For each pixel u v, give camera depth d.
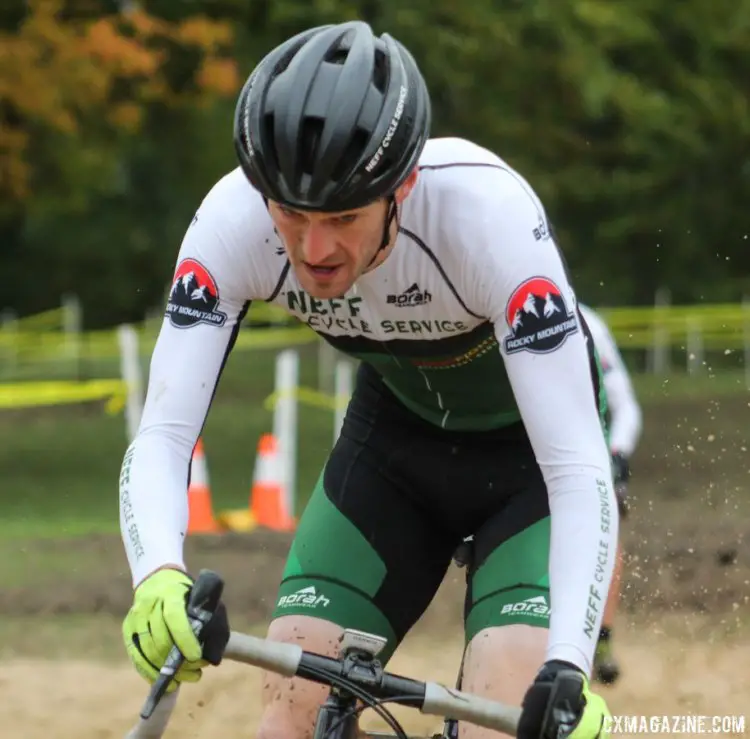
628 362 65.00
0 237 92.00
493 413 10.23
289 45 8.24
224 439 45.09
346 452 10.59
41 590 22.28
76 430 47.75
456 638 20.31
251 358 67.56
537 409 8.56
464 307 9.19
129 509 8.38
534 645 8.95
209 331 9.05
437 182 9.02
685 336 61.72
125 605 21.88
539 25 55.41
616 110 65.62
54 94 37.22
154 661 7.48
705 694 17.08
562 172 68.94
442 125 57.75
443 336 9.52
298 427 46.66
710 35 68.94
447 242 8.96
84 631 20.38
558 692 7.06
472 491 10.28
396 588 10.09
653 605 21.72
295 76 7.85
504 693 8.81
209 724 15.80
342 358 63.47
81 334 66.69
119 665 18.61
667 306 69.00
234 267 9.08
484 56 52.44
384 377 10.32
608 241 73.88
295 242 8.06
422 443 10.41
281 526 28.48
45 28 36.88
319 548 10.03
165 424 8.83
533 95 58.09
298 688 9.21
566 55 56.25
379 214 8.15
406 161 8.04
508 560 9.58
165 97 42.81
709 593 22.25
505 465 10.26
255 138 7.88
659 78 69.38
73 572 23.70
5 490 35.19
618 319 61.22
